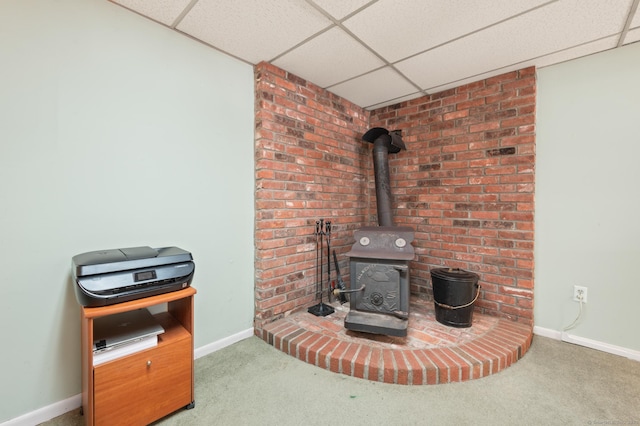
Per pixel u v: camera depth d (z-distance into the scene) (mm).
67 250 1430
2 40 1252
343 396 1558
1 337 1268
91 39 1488
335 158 2830
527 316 2244
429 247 2793
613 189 1993
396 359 1732
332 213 2801
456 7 1572
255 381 1682
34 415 1343
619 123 1971
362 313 2062
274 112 2266
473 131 2525
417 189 2881
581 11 1587
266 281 2227
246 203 2219
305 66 2266
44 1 1352
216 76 2021
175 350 1414
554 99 2207
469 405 1484
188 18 1683
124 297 1249
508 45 1947
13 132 1282
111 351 1232
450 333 2064
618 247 1979
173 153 1810
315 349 1856
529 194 2242
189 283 1484
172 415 1415
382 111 3154
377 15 1644
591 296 2068
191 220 1899
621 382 1666
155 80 1726
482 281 2463
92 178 1501
